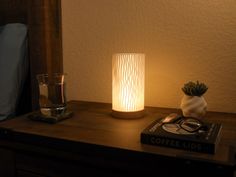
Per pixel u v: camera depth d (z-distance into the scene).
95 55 1.13
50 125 0.79
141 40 1.04
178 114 0.87
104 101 1.14
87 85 1.16
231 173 0.51
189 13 0.96
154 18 1.00
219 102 0.96
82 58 1.15
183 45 0.98
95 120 0.84
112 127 0.77
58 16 1.17
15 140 0.73
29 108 1.26
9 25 1.17
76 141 0.64
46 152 0.69
